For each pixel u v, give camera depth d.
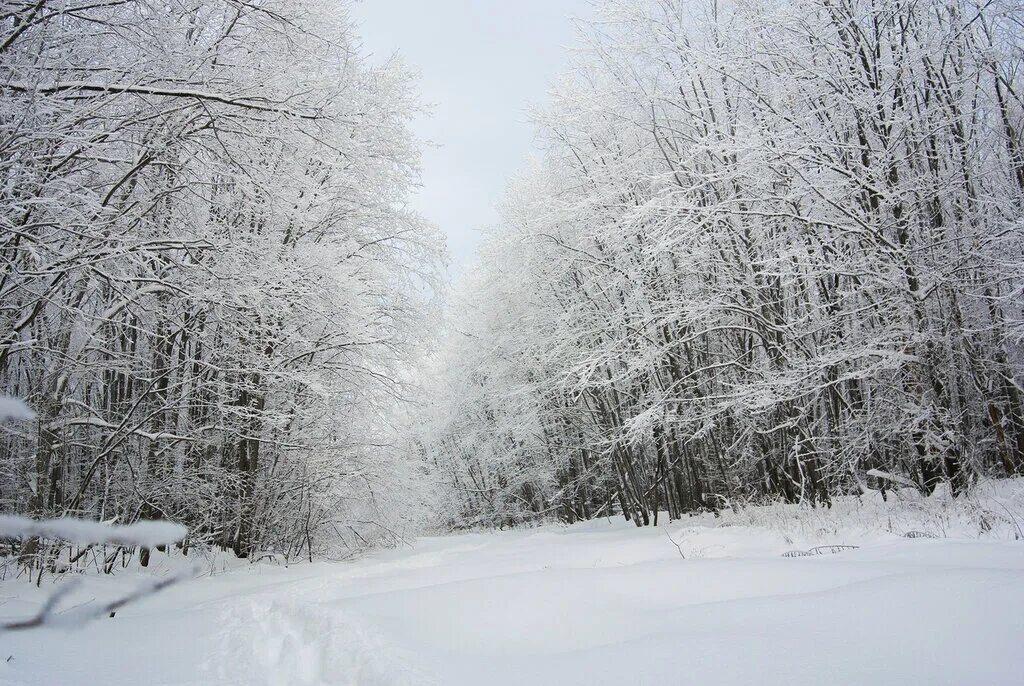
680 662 3.76
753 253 16.11
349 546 18.05
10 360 10.65
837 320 14.80
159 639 5.71
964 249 13.47
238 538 15.17
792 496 17.52
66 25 9.27
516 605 5.75
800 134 14.31
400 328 18.20
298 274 12.45
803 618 4.43
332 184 16.06
